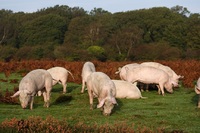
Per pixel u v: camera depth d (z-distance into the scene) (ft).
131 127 33.71
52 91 62.39
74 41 247.91
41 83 45.39
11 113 41.01
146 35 241.14
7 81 75.00
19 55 180.04
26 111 42.27
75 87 67.46
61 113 41.34
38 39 253.85
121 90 52.21
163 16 255.70
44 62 118.42
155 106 46.37
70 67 100.78
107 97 39.34
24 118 38.17
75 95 56.13
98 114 40.75
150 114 41.01
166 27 238.27
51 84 47.09
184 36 224.74
